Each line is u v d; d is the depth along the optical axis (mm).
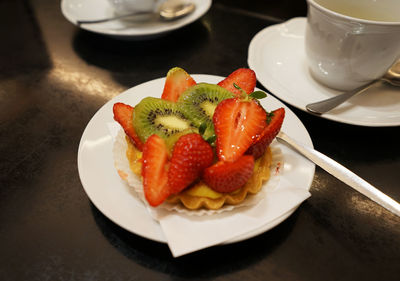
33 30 420
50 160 268
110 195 222
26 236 219
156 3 384
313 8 280
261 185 233
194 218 210
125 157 245
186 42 403
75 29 424
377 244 221
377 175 262
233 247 215
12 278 199
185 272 203
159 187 206
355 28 263
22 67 363
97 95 330
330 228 228
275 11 460
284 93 298
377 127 302
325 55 296
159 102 244
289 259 211
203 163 208
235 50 393
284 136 262
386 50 275
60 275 201
